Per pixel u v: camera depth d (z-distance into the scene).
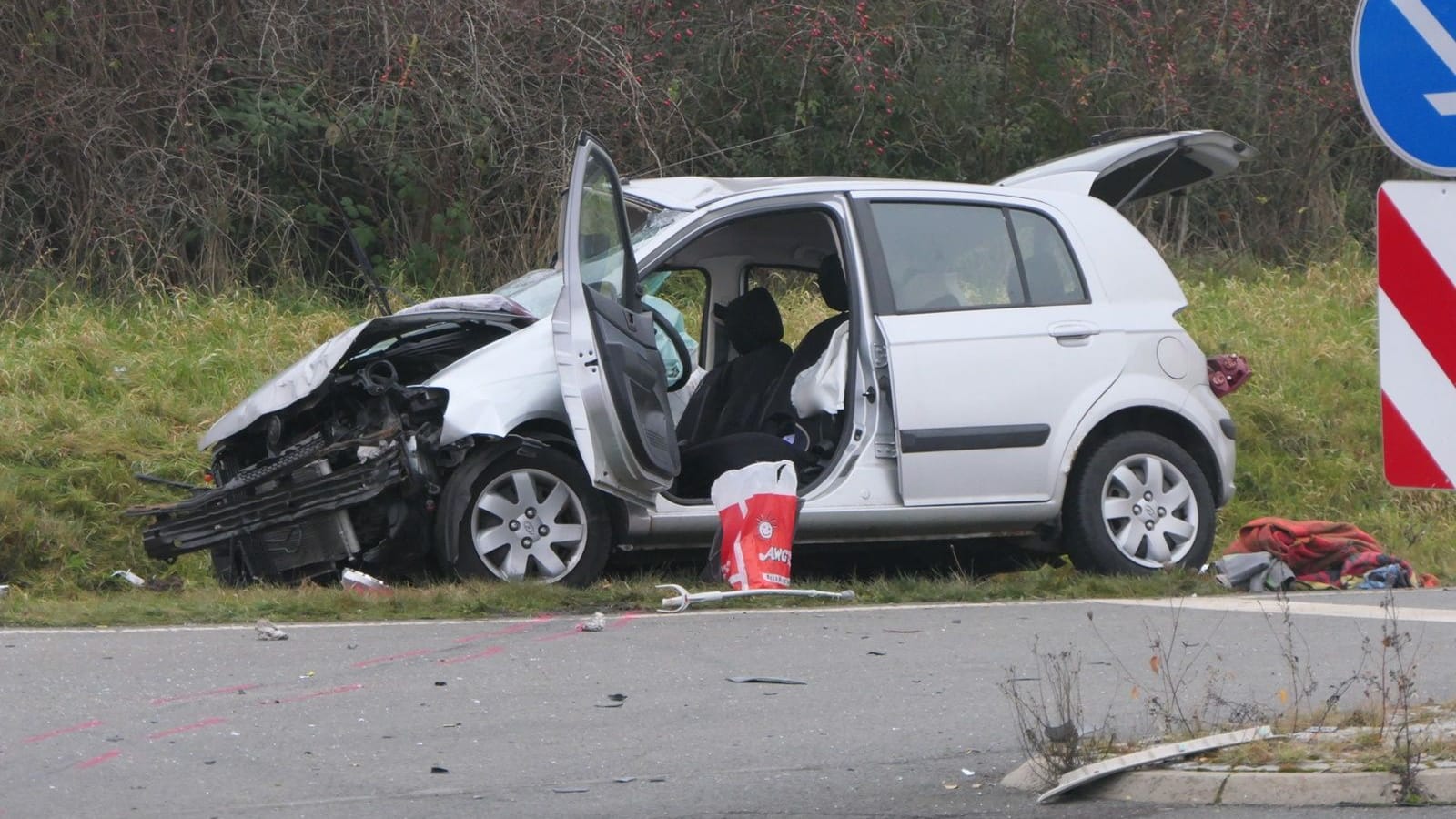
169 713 13.53
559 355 18.16
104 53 32.53
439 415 18.64
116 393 26.53
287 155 33.62
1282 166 42.09
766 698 14.30
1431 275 10.55
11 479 22.66
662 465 18.52
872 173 38.06
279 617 17.45
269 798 11.38
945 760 12.40
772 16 36.91
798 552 21.47
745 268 23.38
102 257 31.52
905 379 19.47
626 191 21.05
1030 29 40.34
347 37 34.06
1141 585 19.86
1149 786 11.27
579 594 18.17
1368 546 21.28
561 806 11.26
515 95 33.75
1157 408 20.59
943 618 18.03
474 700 14.16
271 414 19.56
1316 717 12.69
